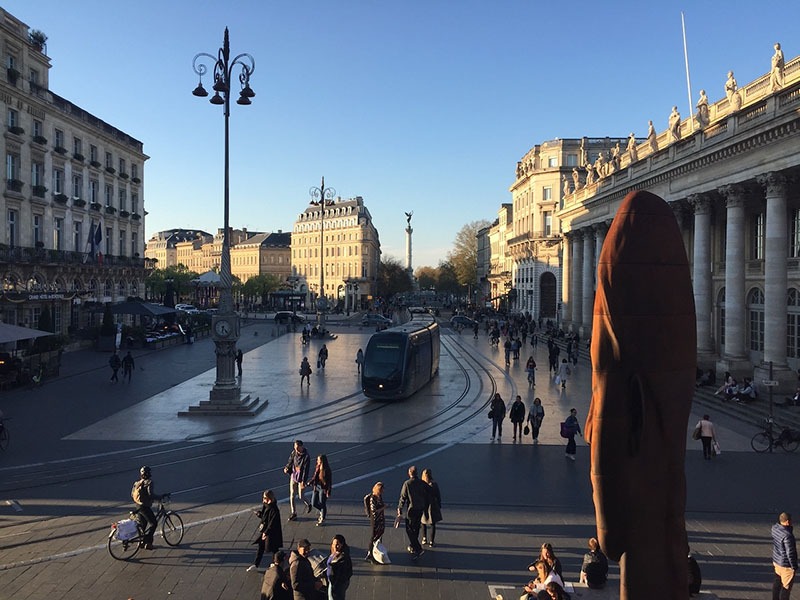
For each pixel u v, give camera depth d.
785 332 25.84
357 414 25.88
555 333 59.59
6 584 10.60
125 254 61.97
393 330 31.00
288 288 138.38
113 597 10.15
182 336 56.28
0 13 41.94
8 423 23.39
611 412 6.26
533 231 82.19
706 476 17.09
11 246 42.19
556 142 79.94
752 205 32.56
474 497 15.32
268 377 36.31
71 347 47.19
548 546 9.50
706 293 32.94
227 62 25.47
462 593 10.38
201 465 17.97
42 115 47.00
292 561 9.08
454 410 26.91
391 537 12.87
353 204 141.38
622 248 6.29
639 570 6.26
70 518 13.75
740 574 11.11
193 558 11.70
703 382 29.94
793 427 21.64
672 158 35.34
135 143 64.44
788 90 24.02
